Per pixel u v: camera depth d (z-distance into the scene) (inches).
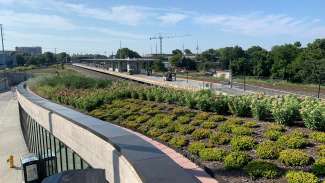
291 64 2768.2
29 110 978.1
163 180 264.4
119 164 339.3
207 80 2669.8
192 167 394.6
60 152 606.9
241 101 625.0
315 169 339.6
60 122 579.8
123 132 413.7
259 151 401.7
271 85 2156.7
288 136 443.5
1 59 6884.8
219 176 358.3
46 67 5787.4
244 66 3353.8
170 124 607.5
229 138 470.9
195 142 482.0
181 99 794.2
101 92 1063.0
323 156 375.6
